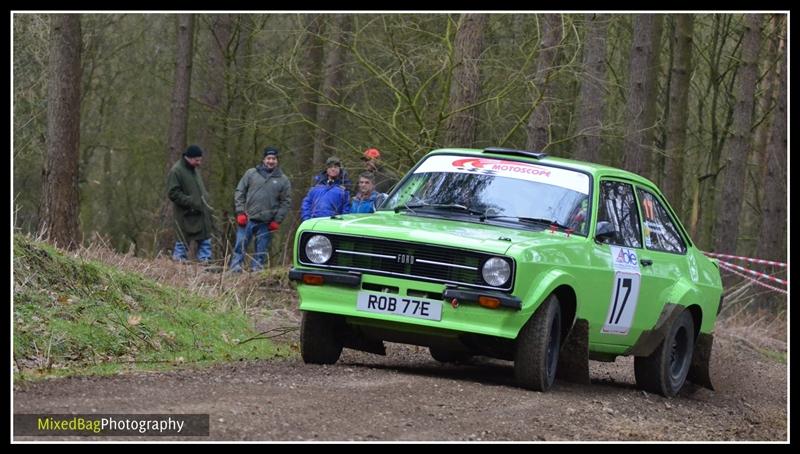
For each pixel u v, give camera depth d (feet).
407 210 83.82
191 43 238.27
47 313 82.12
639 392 89.45
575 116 198.18
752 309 197.16
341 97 224.94
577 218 81.97
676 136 207.82
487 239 75.15
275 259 159.43
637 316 85.97
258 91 244.83
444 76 162.30
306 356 82.23
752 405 96.17
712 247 276.82
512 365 102.99
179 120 237.04
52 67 147.95
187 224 146.00
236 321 101.71
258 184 144.87
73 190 147.95
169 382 69.31
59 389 63.77
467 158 87.35
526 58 161.17
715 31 238.68
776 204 206.39
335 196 121.80
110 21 267.39
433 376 83.25
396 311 75.31
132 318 87.61
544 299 75.31
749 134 198.80
